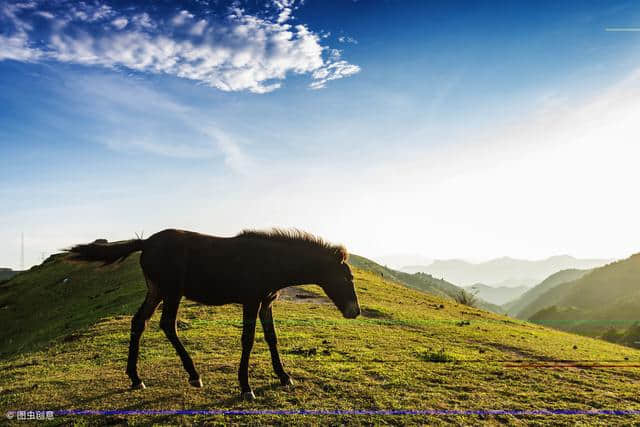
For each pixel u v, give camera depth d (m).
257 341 11.65
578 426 6.30
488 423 6.36
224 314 16.39
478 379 8.63
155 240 7.82
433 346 12.09
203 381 7.92
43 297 35.50
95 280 36.53
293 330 13.60
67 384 7.93
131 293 24.42
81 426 6.11
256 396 7.20
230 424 6.16
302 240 8.09
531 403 7.25
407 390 7.72
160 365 9.05
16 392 7.66
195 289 7.58
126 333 13.23
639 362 11.85
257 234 8.05
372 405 6.90
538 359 11.16
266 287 7.58
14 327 29.89
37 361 10.62
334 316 17.08
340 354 10.45
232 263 7.46
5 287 43.44
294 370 8.70
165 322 7.59
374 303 21.59
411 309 21.27
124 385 7.78
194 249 7.56
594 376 9.44
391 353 10.77
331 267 8.02
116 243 8.01
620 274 164.00
